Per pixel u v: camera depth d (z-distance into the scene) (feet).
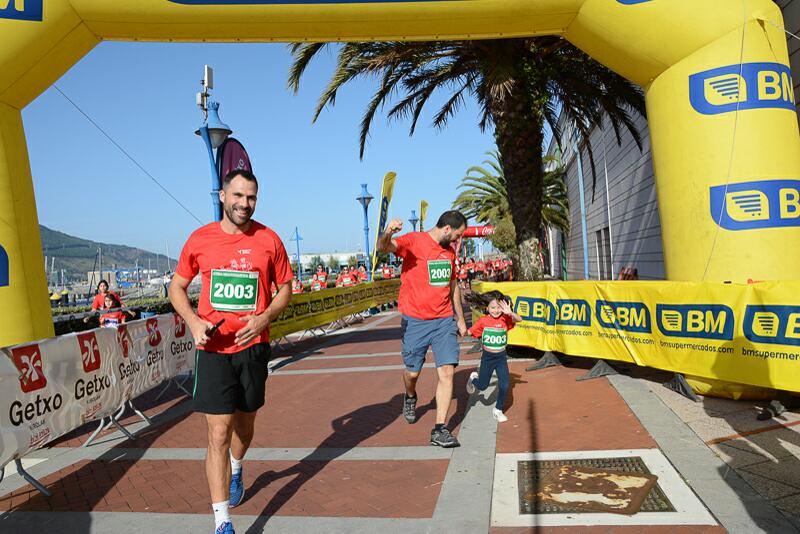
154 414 21.59
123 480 14.23
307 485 13.02
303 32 22.00
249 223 10.91
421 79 39.91
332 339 42.29
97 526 11.43
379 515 11.14
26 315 19.11
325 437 16.84
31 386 13.85
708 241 18.89
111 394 17.92
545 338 24.82
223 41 22.29
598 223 79.82
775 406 15.37
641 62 20.74
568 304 23.52
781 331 15.02
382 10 21.06
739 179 18.37
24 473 13.38
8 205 19.16
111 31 21.09
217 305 10.34
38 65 19.98
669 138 20.12
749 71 18.51
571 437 15.06
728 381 16.44
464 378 23.73
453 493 11.87
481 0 20.74
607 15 20.17
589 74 37.86
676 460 12.66
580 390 20.18
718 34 18.79
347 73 36.01
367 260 72.74
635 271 56.90
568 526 10.08
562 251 137.80
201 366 10.27
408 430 16.90
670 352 18.66
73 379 15.78
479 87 39.93
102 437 18.62
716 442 13.67
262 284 10.68
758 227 18.12
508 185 38.09
